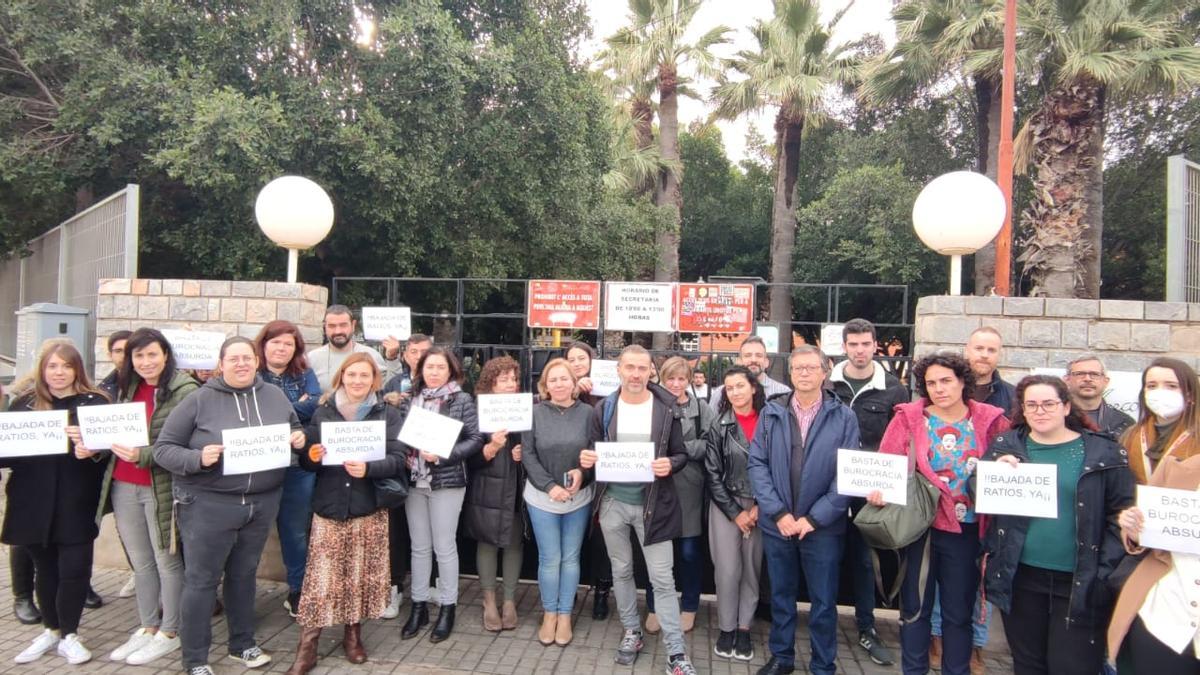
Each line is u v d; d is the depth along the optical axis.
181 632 3.54
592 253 15.04
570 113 12.07
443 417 3.97
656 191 19.88
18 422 3.53
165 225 10.64
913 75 13.38
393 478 3.92
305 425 4.27
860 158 18.88
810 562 3.63
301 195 5.21
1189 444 2.76
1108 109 15.05
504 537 4.21
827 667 3.63
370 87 10.38
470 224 12.39
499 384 4.21
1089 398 3.75
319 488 3.82
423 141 10.33
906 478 3.32
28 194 9.67
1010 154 7.61
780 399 3.85
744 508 3.97
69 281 7.07
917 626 3.46
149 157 8.63
